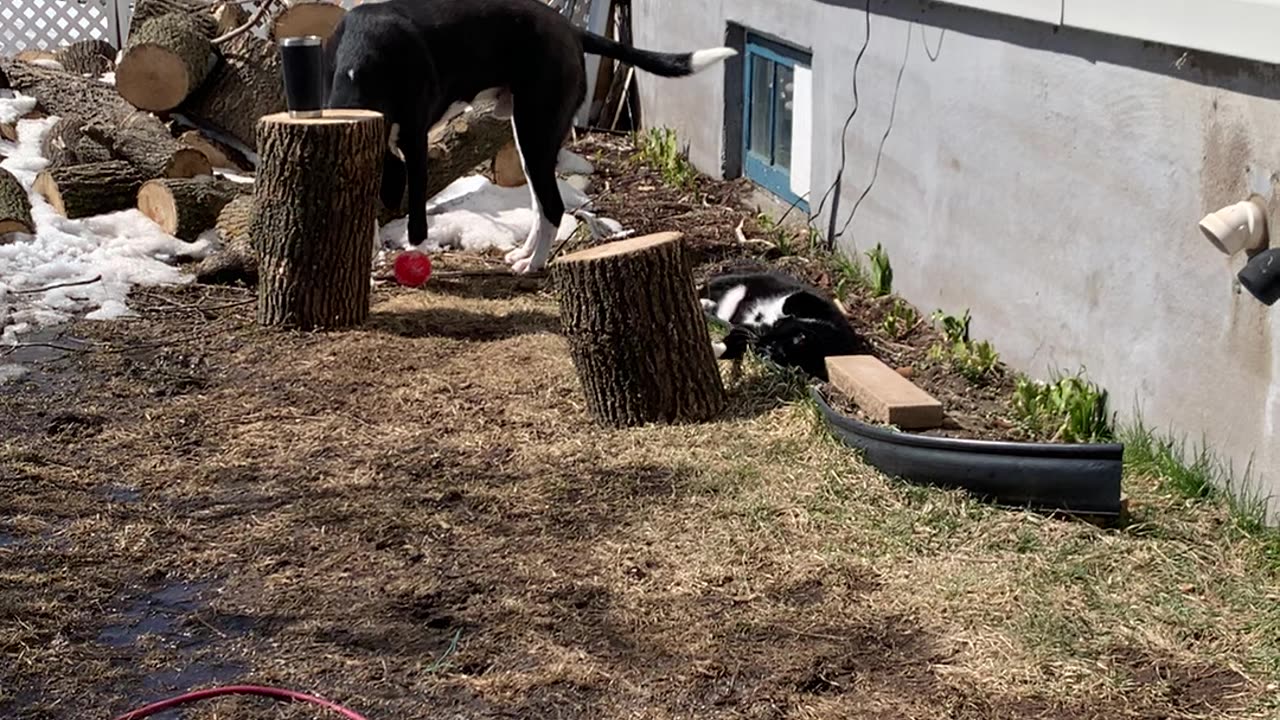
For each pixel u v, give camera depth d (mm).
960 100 3709
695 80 5688
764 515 2826
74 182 4551
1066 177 3273
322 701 2303
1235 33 2658
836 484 2928
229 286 4246
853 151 4379
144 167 4727
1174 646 2404
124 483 3045
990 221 3611
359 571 2684
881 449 2980
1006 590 2557
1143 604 2516
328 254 3822
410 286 4266
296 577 2668
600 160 5875
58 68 5797
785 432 3176
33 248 4297
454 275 4414
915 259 4027
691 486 2949
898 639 2441
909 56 3973
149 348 3781
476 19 4203
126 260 4328
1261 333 2709
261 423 3330
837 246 4535
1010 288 3543
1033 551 2682
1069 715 2250
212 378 3594
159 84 5035
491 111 4848
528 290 4301
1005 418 3281
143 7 5250
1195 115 2840
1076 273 3264
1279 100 2619
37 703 2314
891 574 2621
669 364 3230
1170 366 2965
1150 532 2744
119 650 2453
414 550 2750
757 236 4785
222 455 3168
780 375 3439
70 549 2770
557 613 2533
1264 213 2664
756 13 5074
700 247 4621
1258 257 2578
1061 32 3254
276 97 5098
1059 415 3217
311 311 3863
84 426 3320
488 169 5266
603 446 3146
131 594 2623
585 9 6441
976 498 2859
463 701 2311
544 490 2965
